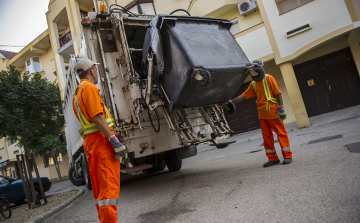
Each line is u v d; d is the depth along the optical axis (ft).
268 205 7.57
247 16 40.98
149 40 13.12
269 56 33.65
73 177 32.27
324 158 11.66
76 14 55.42
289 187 8.72
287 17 32.42
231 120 44.39
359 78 35.99
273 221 6.43
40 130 34.42
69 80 23.53
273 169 12.07
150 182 18.48
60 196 23.35
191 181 14.57
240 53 12.62
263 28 33.94
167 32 11.69
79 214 13.34
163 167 25.39
